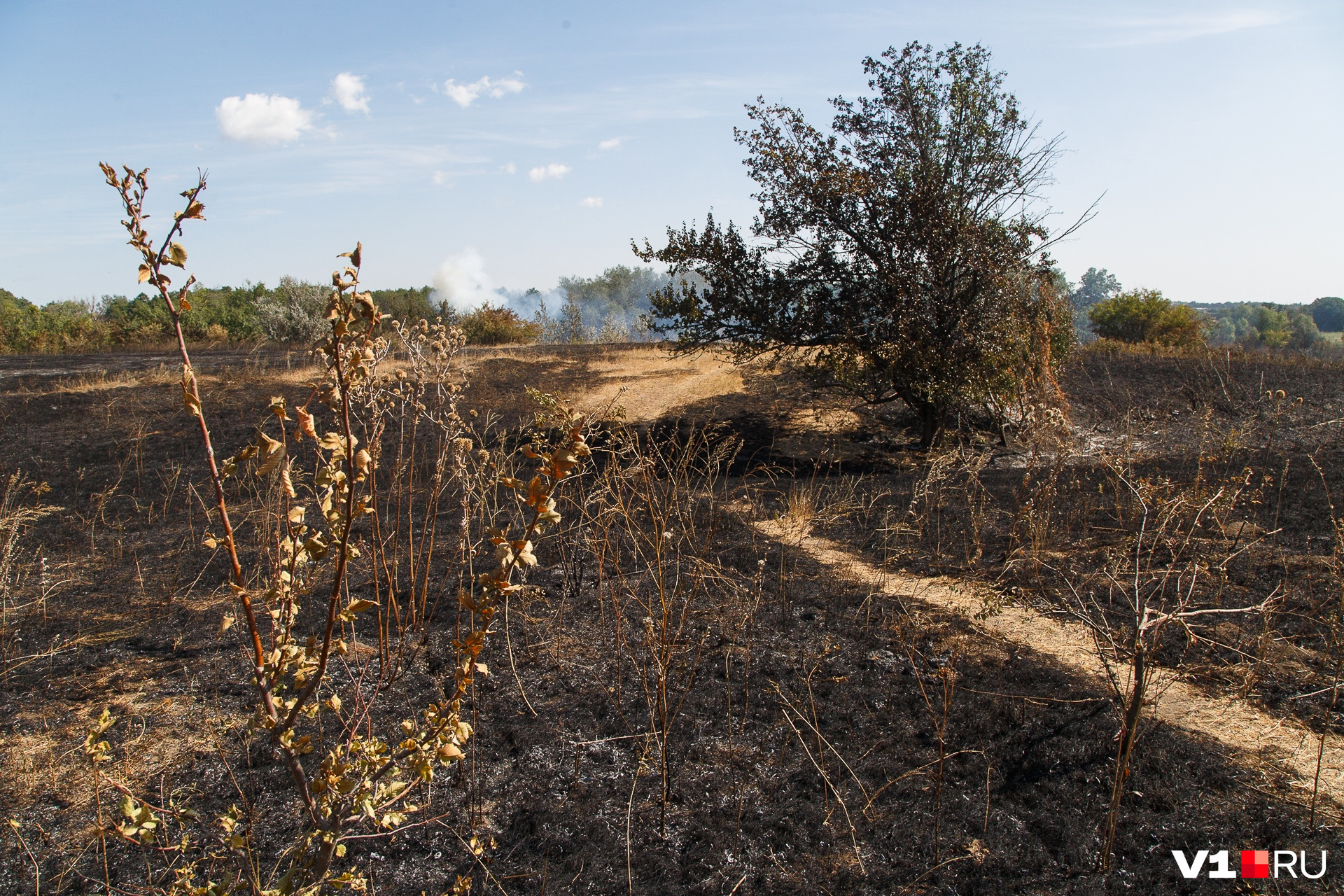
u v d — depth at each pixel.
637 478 6.22
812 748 3.97
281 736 1.90
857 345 12.63
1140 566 6.43
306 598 5.76
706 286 13.50
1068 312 13.88
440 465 5.46
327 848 1.97
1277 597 5.19
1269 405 14.23
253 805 3.46
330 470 1.73
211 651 4.98
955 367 12.28
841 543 7.59
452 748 2.00
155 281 1.60
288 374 17.73
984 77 12.12
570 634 5.26
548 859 3.21
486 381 17.88
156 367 18.39
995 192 12.34
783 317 12.83
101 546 7.34
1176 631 5.33
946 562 6.96
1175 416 14.36
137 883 2.99
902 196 12.12
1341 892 2.95
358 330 1.61
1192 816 3.45
